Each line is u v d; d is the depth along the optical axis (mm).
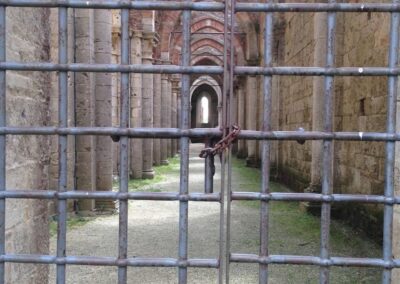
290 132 2326
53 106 8117
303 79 11891
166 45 21906
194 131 2354
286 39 14570
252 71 2320
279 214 9438
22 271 3348
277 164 15266
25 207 3396
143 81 16312
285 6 2287
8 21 3035
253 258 2355
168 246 6984
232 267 5973
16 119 3211
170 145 28391
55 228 7996
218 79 39875
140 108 15453
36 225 3662
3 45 2379
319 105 8945
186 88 2355
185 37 2342
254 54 21969
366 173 7598
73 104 9039
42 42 3814
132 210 10008
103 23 9602
